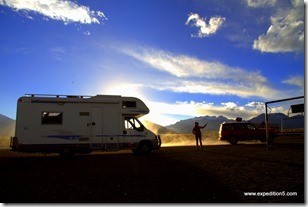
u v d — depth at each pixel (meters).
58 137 16.09
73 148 16.25
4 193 7.83
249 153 17.03
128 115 17.66
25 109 15.88
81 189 8.30
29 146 15.63
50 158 16.66
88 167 12.45
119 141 17.14
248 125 25.84
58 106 16.33
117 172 11.02
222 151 18.69
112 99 17.31
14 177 10.10
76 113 16.56
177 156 16.22
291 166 11.68
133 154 18.61
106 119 17.05
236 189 8.20
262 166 11.87
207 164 12.78
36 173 10.92
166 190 8.15
